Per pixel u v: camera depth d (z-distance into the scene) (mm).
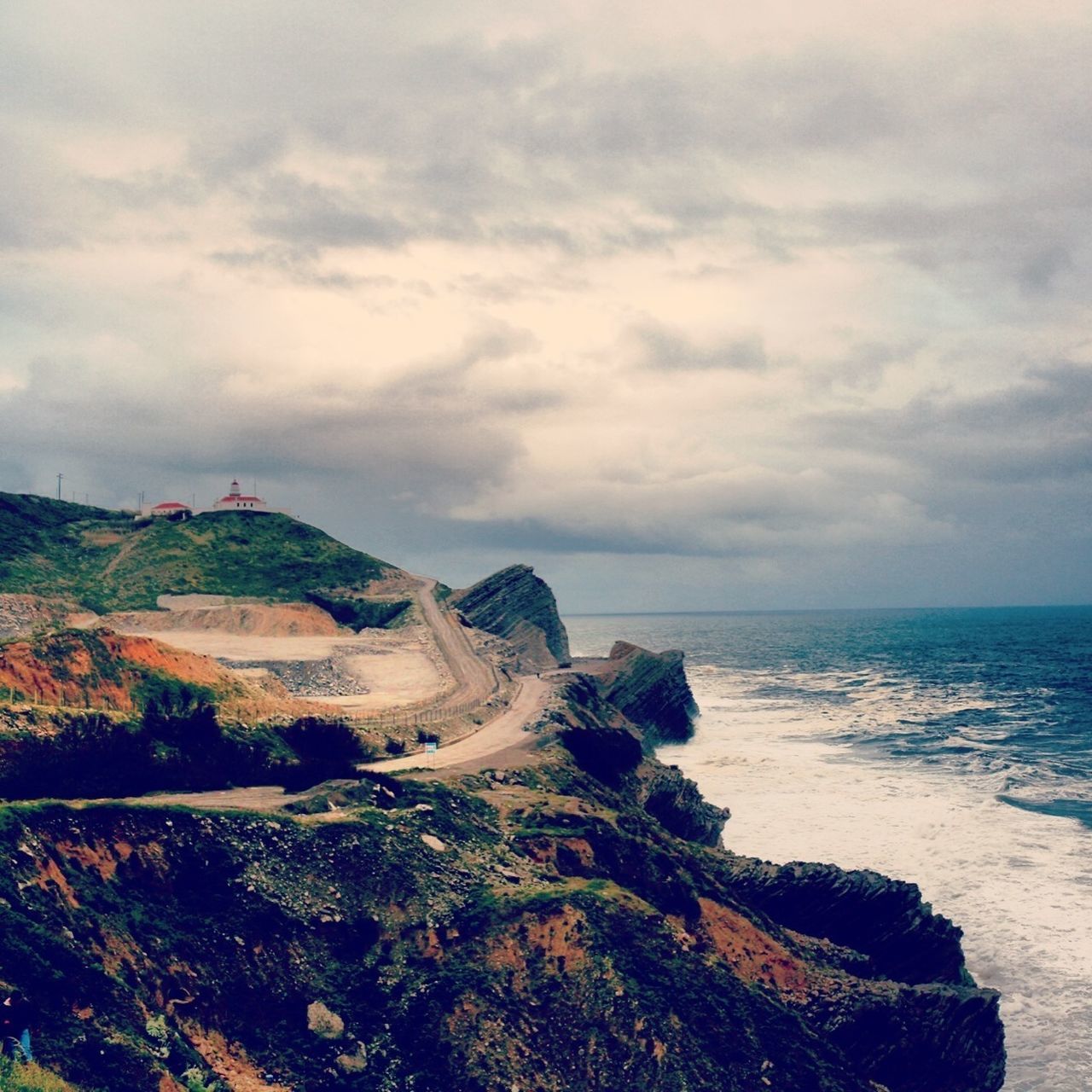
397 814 52125
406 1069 39844
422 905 46500
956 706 162750
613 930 45812
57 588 149000
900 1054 48781
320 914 44781
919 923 58719
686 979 44906
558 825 56531
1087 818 87188
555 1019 42062
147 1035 35375
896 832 83875
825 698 177875
